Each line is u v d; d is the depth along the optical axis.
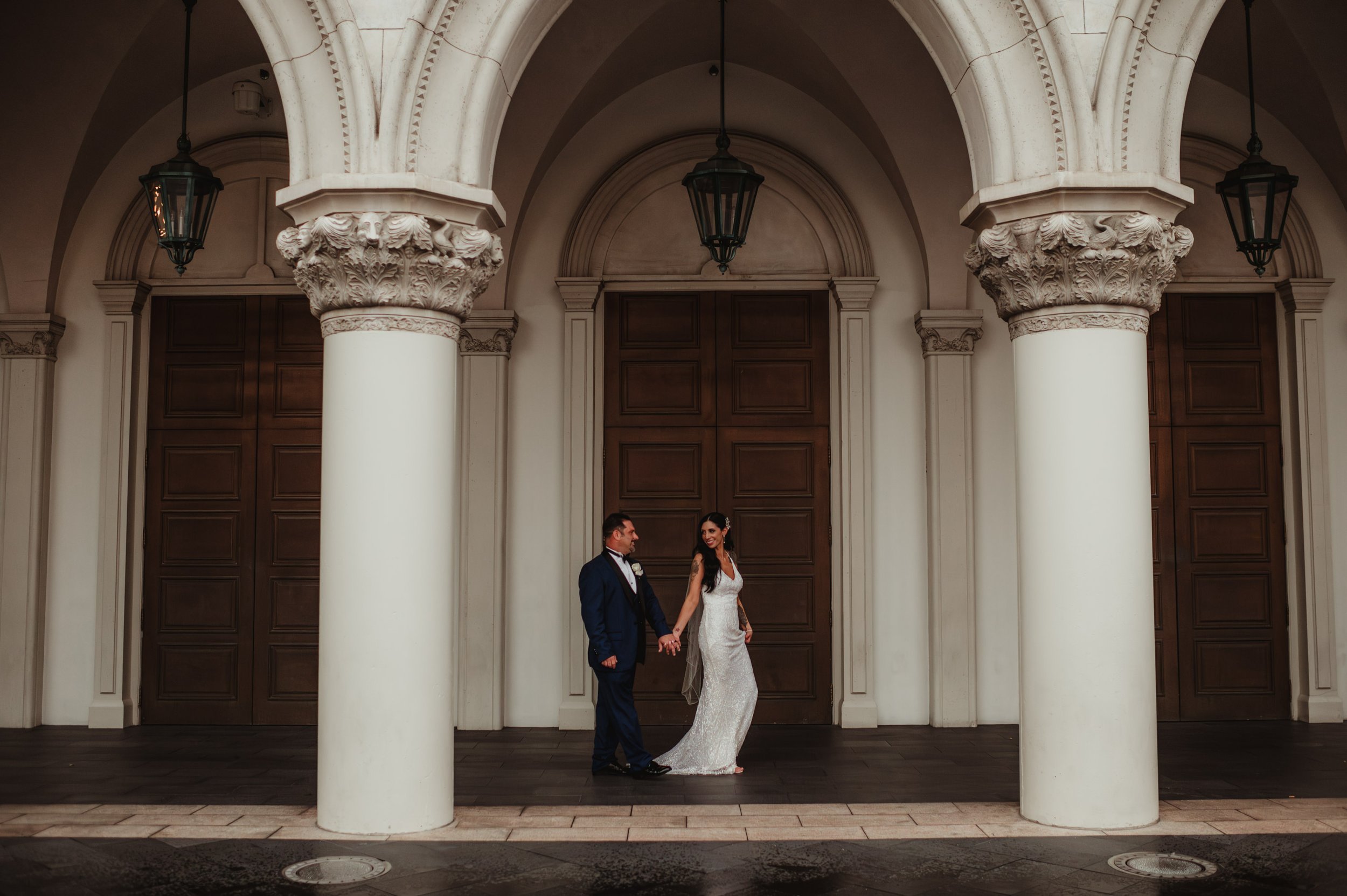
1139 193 5.23
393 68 5.19
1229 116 8.75
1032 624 5.38
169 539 8.70
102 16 7.84
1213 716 8.63
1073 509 5.27
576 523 8.44
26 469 8.50
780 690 8.59
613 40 7.92
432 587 5.26
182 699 8.62
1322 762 6.91
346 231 5.12
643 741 7.84
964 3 5.44
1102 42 5.34
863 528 8.47
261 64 8.68
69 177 8.39
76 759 7.14
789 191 8.73
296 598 8.66
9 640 8.43
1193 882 4.36
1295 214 8.68
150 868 4.55
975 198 5.46
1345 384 8.63
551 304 8.67
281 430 8.76
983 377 8.60
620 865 4.61
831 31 7.86
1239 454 8.77
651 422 8.71
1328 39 7.90
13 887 4.29
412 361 5.25
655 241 8.75
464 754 7.33
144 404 8.77
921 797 5.95
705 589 6.79
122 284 8.59
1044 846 4.89
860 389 8.54
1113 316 5.30
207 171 6.92
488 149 5.50
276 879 4.40
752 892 4.23
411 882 4.36
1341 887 4.28
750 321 8.75
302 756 7.22
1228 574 8.71
